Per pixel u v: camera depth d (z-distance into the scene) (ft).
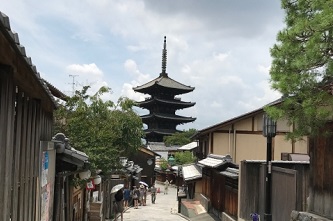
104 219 75.97
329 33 18.95
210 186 81.25
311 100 20.99
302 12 22.26
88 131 57.36
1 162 14.16
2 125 14.07
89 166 44.88
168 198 144.87
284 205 35.47
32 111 21.75
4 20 9.58
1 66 13.47
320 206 29.53
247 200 48.01
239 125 82.89
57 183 35.19
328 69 19.62
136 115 79.92
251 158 81.46
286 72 21.62
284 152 75.46
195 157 133.80
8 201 15.43
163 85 234.79
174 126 255.09
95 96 65.21
